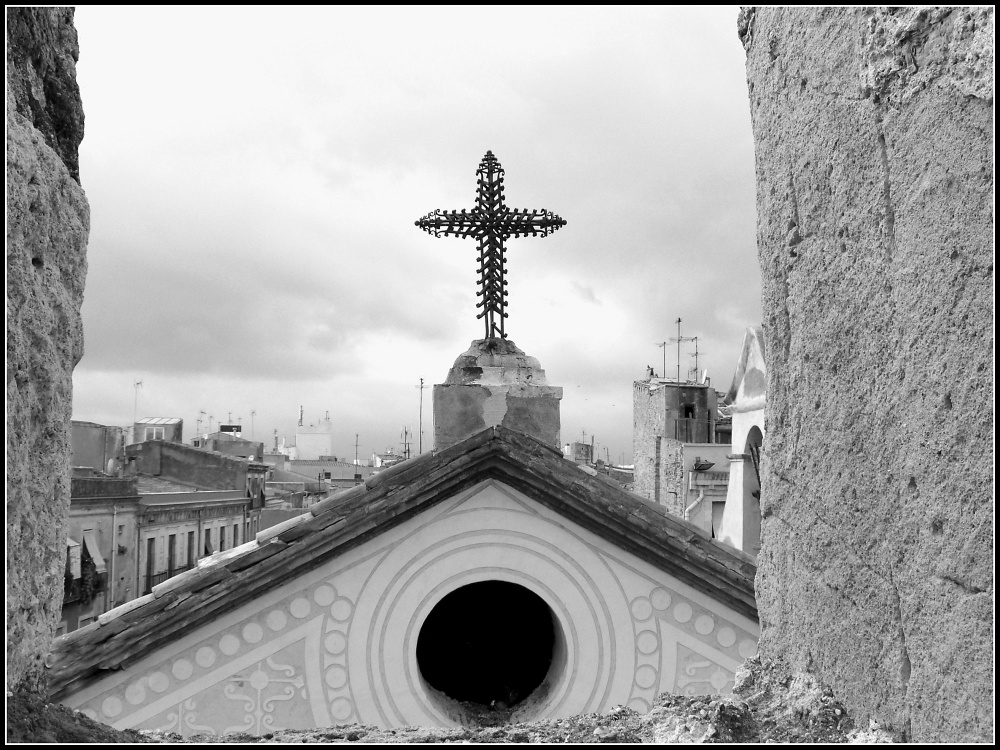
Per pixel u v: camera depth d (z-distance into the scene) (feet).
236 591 26.66
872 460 11.30
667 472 94.27
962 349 9.65
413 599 27.50
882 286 11.07
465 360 34.09
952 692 9.73
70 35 14.61
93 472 119.24
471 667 33.27
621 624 28.07
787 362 13.73
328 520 27.22
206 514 142.31
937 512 10.01
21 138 12.03
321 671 26.91
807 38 12.91
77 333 13.89
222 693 26.53
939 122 10.07
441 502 28.07
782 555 13.85
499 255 35.14
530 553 28.12
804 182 12.99
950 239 9.86
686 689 27.91
